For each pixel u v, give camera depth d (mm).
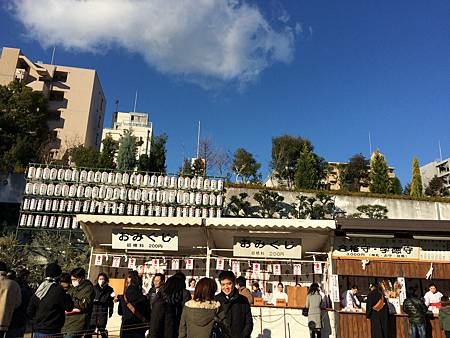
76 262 19391
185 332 5031
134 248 12586
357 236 12266
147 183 22609
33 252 20062
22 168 27125
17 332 7605
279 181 41406
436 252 12219
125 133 33906
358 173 50344
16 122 31750
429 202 29203
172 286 5422
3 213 24812
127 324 6969
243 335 5469
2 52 43000
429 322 11336
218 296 5699
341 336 11445
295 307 11875
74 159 30062
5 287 6969
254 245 12625
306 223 11859
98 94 48906
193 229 12734
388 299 11766
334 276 12094
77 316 7102
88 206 21516
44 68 45062
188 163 32406
